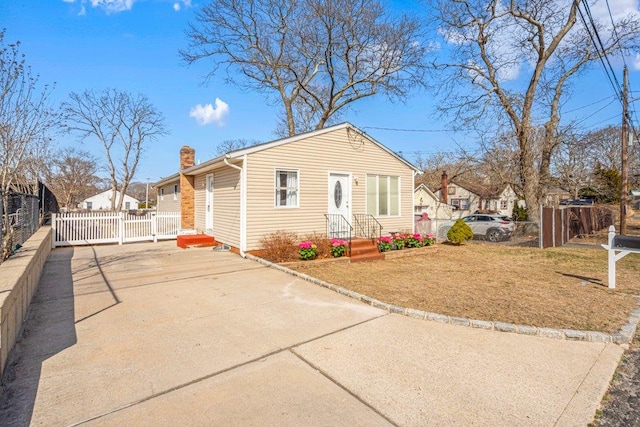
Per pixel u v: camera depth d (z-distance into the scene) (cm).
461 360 346
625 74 1595
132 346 370
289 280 688
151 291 595
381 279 711
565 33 1781
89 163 4116
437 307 516
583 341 399
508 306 523
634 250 616
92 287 617
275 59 2102
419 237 1148
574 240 1592
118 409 259
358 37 1858
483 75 1947
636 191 4147
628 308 514
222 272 757
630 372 330
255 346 374
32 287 536
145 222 1309
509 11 1769
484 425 246
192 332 412
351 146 1187
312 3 1730
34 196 952
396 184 1328
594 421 253
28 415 250
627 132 1616
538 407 268
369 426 243
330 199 1132
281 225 1019
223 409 260
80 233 1175
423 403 272
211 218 1229
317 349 368
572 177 2655
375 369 326
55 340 384
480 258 1023
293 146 1045
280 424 244
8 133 727
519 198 2642
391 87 2003
